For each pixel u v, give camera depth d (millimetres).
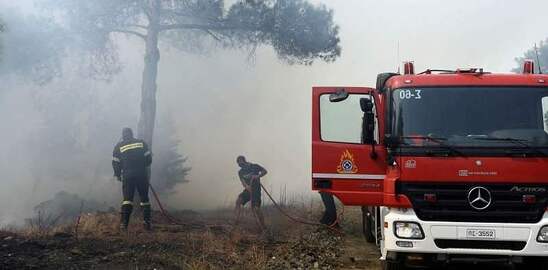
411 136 6238
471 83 6441
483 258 6020
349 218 11633
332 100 6883
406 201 6113
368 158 7133
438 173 6086
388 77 7027
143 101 11742
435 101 6371
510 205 6000
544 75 6500
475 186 6035
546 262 6020
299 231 9625
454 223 6000
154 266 6402
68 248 6914
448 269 7289
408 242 6066
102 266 6238
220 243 7855
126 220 8883
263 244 8305
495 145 6098
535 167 6000
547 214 5965
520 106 6320
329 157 7230
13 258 6184
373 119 6852
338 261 7707
